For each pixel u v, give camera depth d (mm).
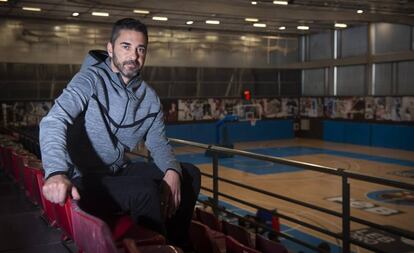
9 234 3186
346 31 22938
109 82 2098
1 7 16422
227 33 23500
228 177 14797
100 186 2123
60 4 15680
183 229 2553
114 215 2205
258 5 15734
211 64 23328
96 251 1604
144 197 2143
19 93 19047
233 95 24156
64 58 19719
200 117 23234
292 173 15289
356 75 22734
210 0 14672
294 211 10422
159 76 22141
